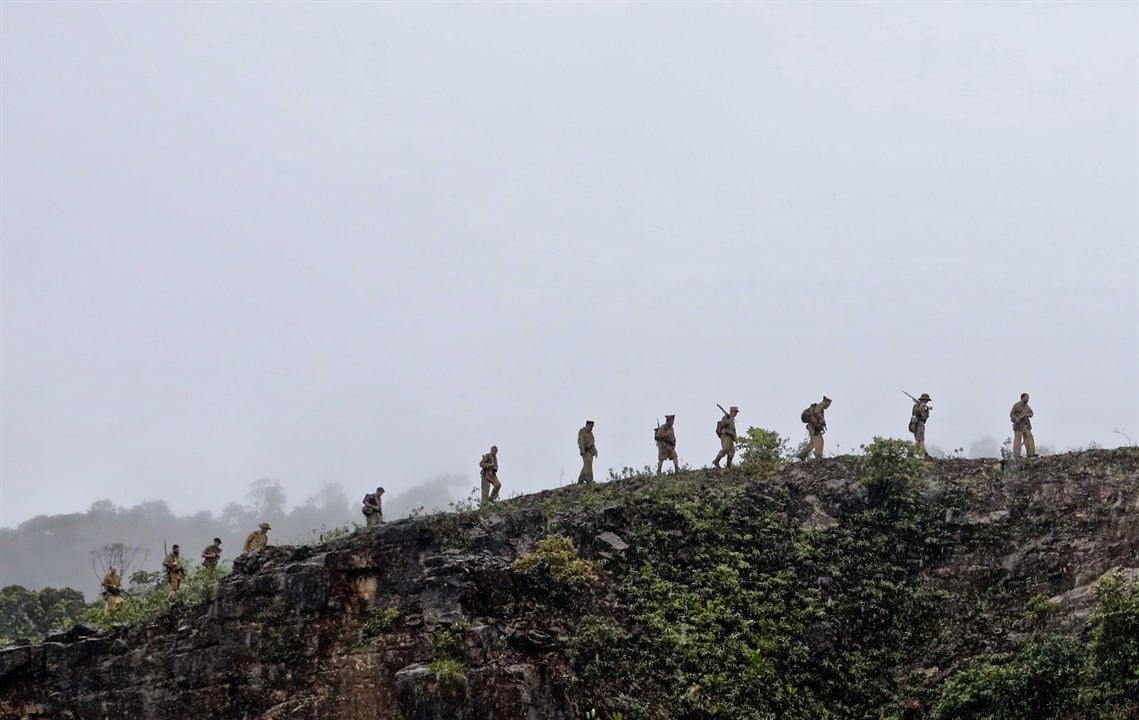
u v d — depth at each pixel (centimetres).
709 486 3966
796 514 3844
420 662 3206
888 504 3847
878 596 3600
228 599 3528
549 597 3431
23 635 6075
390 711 3192
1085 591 3394
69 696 3597
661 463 4247
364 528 3603
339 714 3244
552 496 4144
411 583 3419
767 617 3516
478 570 3381
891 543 3750
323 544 3612
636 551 3650
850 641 3519
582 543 3647
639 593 3522
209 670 3488
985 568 3619
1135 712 2923
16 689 3631
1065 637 3238
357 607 3438
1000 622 3453
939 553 3706
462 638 3194
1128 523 3519
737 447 4272
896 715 3322
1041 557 3569
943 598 3588
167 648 3559
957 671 3350
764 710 3291
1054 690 3117
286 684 3394
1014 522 3712
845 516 3841
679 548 3684
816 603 3559
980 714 3183
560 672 3203
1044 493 3756
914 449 4006
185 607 3625
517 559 3500
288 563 3556
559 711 3152
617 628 3394
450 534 3569
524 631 3275
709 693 3300
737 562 3647
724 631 3453
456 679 3092
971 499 3819
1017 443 4081
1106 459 3862
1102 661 3045
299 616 3447
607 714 3172
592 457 4322
